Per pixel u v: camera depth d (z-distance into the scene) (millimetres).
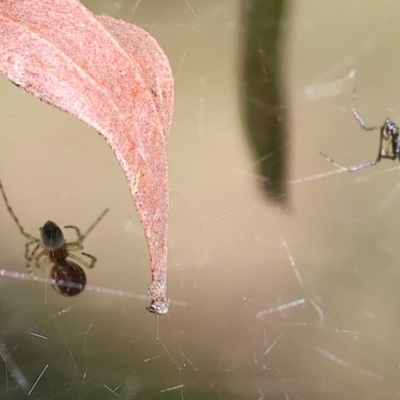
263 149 93
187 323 91
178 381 88
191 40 90
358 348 92
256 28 90
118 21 62
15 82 51
